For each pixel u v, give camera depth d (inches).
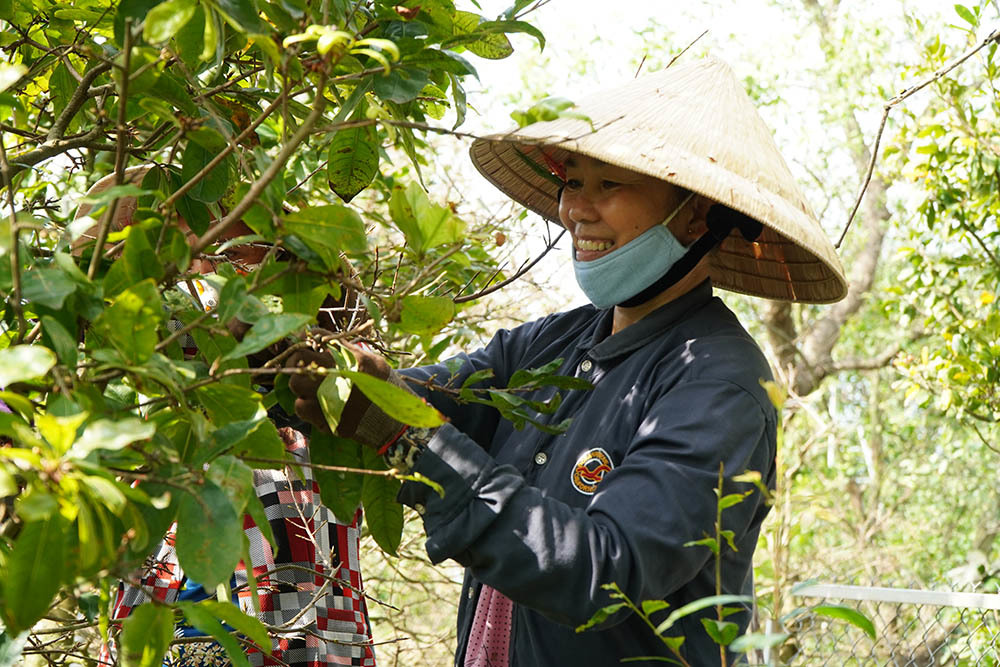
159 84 51.4
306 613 69.1
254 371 43.0
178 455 42.7
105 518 36.9
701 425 57.4
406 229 49.2
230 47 54.9
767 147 66.3
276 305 52.3
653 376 63.2
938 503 365.1
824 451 330.0
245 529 69.4
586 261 65.4
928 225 186.9
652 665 59.4
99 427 35.2
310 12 47.4
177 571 66.3
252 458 44.1
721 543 56.7
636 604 53.4
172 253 43.8
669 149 61.6
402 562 161.5
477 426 71.9
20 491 42.4
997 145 179.3
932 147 182.4
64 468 34.8
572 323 73.4
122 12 47.9
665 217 64.4
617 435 62.2
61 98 68.1
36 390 42.9
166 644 41.0
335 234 46.1
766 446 61.1
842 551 265.1
